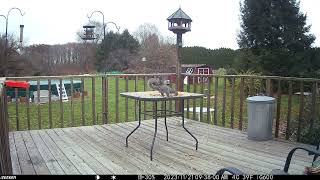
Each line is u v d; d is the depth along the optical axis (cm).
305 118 534
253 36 1373
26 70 1317
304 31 1345
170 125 579
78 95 1338
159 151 417
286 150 418
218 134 510
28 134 509
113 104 1182
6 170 262
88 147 435
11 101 1201
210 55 1986
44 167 354
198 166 357
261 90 1078
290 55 1316
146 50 1827
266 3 1338
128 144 451
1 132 256
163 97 400
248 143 454
